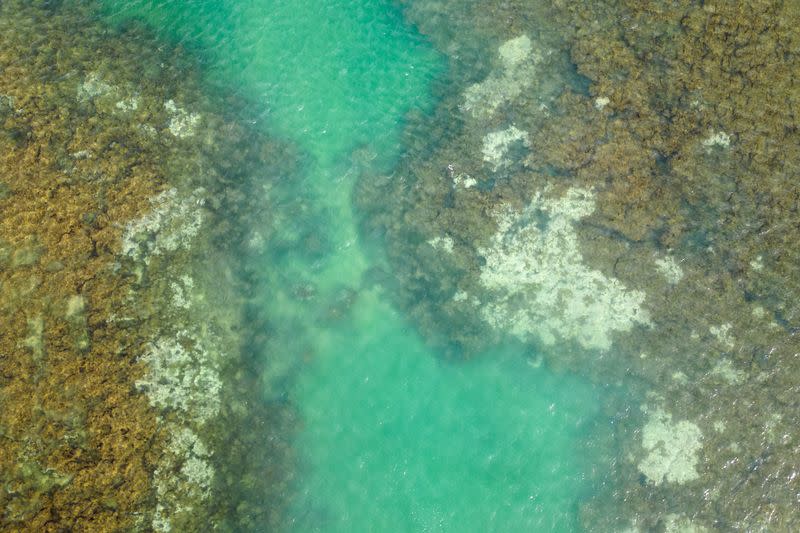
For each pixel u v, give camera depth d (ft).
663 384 35.58
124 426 33.96
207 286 36.42
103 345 34.81
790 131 37.45
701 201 37.11
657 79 38.40
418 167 38.32
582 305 36.40
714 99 37.91
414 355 36.83
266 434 35.19
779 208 36.88
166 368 35.06
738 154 37.40
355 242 38.04
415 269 37.47
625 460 34.94
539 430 35.70
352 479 35.12
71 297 35.37
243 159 38.29
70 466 33.30
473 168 38.14
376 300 37.52
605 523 34.30
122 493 33.27
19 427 33.65
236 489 34.27
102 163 37.11
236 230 37.40
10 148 36.88
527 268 36.86
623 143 37.78
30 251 35.78
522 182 37.73
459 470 35.37
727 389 35.37
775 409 35.14
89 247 36.09
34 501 32.83
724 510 34.19
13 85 37.70
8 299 35.12
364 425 35.91
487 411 36.09
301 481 34.83
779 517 34.06
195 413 34.78
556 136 38.11
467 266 37.11
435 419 36.06
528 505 34.78
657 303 36.29
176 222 36.96
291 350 36.52
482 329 36.58
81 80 38.14
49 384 34.19
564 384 36.01
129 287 35.78
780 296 36.11
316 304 37.27
